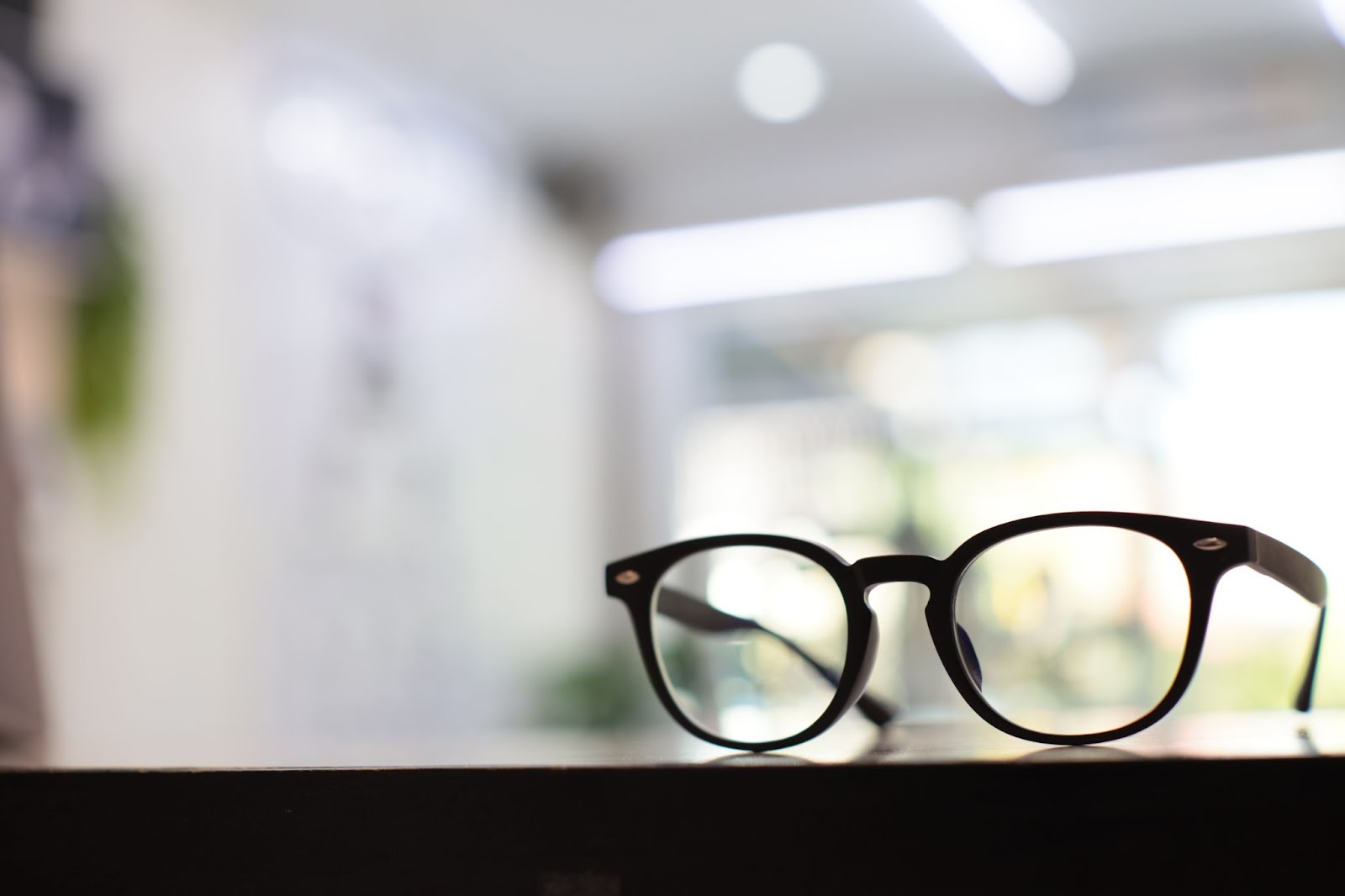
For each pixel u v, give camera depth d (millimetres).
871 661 564
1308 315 3986
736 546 601
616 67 3805
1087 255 4234
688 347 4789
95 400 2539
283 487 3143
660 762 448
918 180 4426
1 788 482
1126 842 397
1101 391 4195
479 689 3957
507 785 444
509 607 4172
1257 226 4023
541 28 3518
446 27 3479
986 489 4301
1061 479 4219
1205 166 4059
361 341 3514
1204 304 4109
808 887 419
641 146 4453
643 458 4793
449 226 4016
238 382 3016
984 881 406
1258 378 4016
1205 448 4043
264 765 484
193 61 2967
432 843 448
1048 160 4254
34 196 2430
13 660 947
